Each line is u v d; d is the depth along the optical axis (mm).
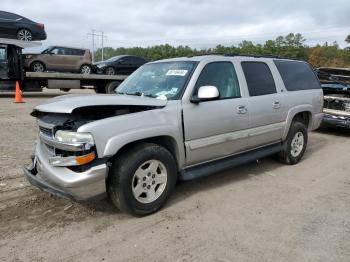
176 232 3750
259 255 3330
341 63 84938
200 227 3869
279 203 4562
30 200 4457
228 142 4934
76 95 4242
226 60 5082
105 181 3787
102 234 3688
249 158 5344
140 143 4066
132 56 21047
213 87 4301
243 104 5086
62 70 17625
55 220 3973
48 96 17078
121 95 4387
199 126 4492
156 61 5375
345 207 4469
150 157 4000
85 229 3787
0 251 3340
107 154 3645
